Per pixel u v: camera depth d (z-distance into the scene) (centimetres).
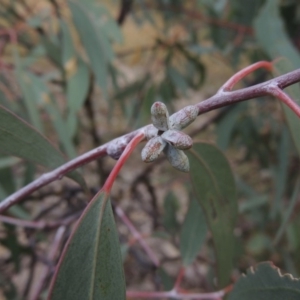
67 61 45
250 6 55
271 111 67
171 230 50
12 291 46
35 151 23
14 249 43
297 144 24
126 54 68
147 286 57
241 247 49
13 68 47
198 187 26
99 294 18
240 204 59
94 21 44
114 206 37
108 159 81
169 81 62
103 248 19
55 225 35
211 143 26
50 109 43
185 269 32
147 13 66
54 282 18
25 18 54
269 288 21
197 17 62
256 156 71
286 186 61
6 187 42
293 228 55
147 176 65
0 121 22
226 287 29
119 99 62
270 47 40
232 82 21
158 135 18
